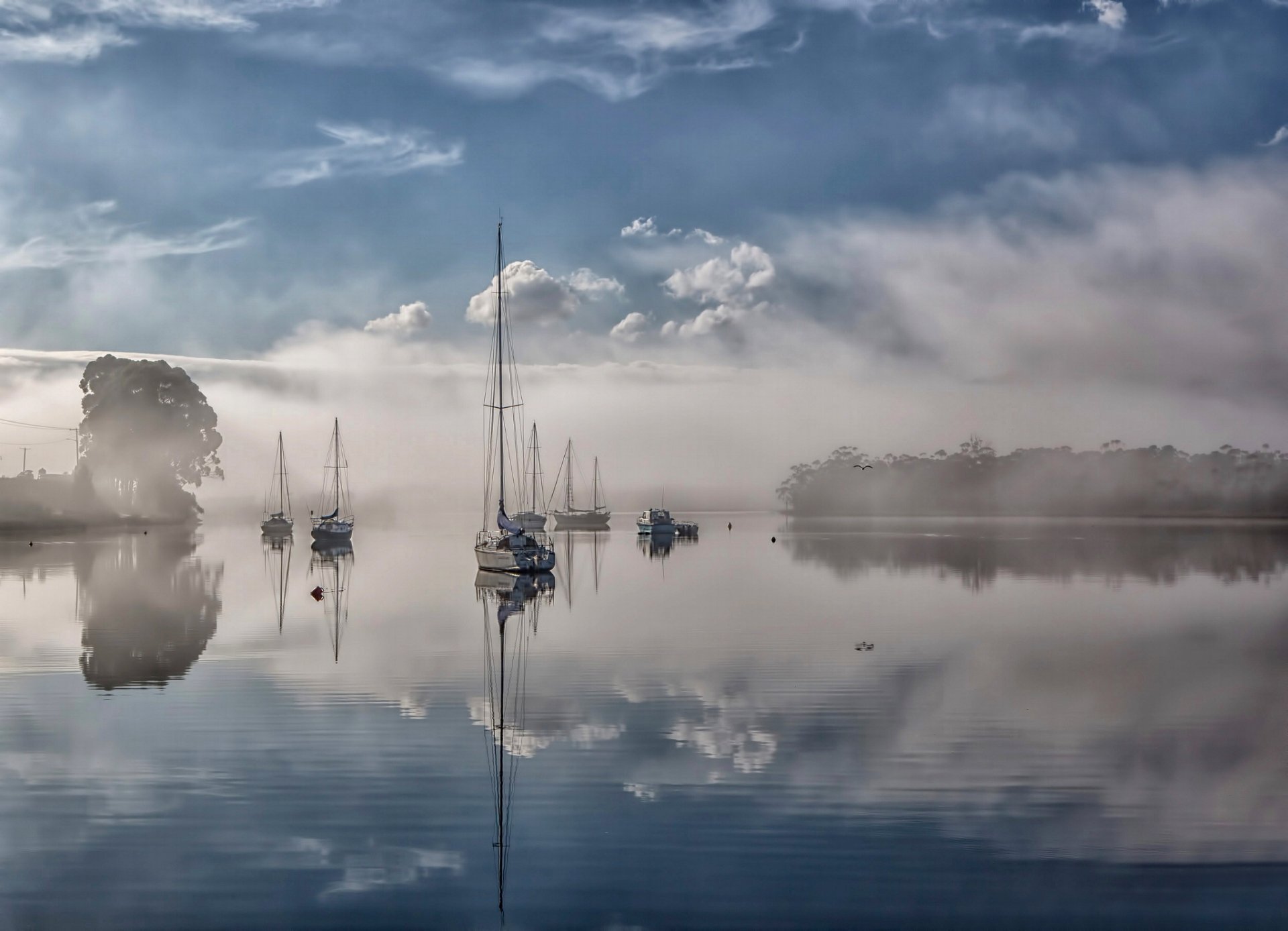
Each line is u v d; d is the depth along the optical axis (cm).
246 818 1530
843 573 5800
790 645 3056
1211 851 1396
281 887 1301
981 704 2234
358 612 3978
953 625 3497
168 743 1925
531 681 2519
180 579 5400
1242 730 2006
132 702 2280
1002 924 1200
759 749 1881
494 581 5506
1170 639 3153
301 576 5719
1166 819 1513
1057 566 6197
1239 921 1204
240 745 1912
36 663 2747
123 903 1259
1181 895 1271
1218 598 4344
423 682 2506
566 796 1623
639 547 9431
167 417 13300
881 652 2927
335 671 2645
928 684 2459
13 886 1304
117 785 1675
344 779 1706
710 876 1328
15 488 11775
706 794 1628
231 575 5709
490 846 1425
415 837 1459
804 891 1286
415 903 1261
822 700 2291
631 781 1691
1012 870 1339
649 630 3422
